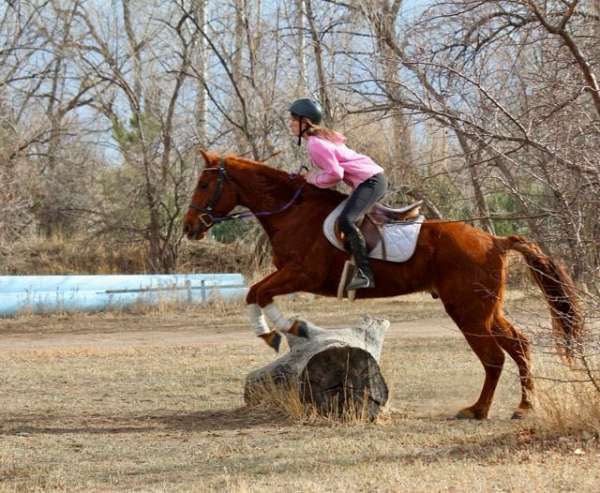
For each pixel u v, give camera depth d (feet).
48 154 127.95
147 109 118.62
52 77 131.44
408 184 48.11
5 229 115.14
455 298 40.91
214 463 33.68
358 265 40.06
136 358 64.44
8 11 132.57
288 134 108.68
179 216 120.06
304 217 41.22
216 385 52.85
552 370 45.83
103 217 123.75
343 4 84.23
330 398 41.24
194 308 98.48
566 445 33.76
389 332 76.18
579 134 36.22
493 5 42.65
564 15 38.06
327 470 31.48
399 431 38.81
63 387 53.01
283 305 98.02
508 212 45.32
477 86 35.86
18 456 35.73
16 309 93.66
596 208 35.78
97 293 96.78
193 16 118.11
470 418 41.45
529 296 43.11
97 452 36.24
